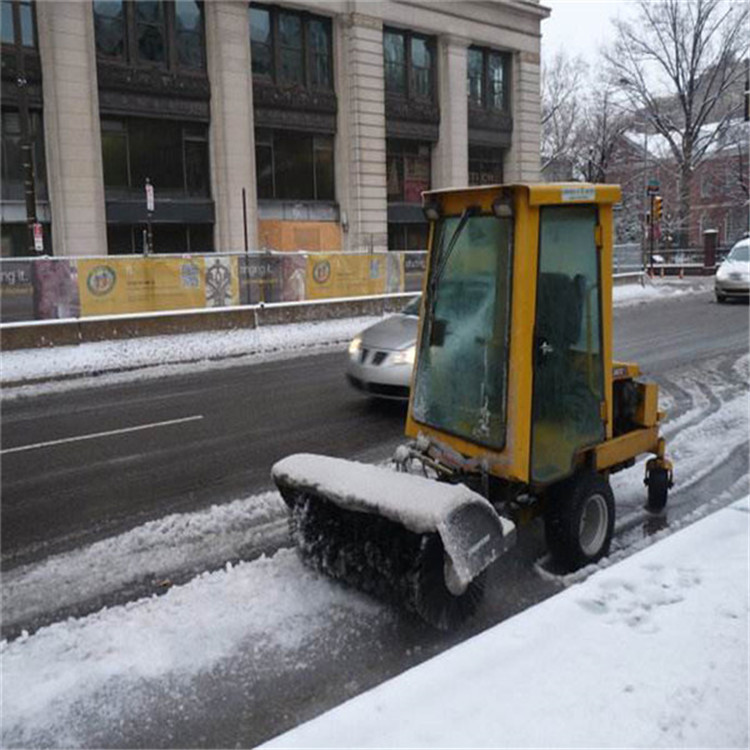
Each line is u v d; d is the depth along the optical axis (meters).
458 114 34.88
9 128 23.38
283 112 29.33
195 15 26.80
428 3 32.81
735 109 48.97
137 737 3.56
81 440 8.92
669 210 61.94
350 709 3.20
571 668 3.45
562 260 4.80
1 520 6.31
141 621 4.55
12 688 3.92
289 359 14.77
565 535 5.04
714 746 2.93
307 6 29.14
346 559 4.76
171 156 26.91
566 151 61.66
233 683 3.95
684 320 19.36
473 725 3.06
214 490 6.98
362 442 8.57
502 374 4.73
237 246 27.77
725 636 3.68
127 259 16.47
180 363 14.44
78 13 23.56
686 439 8.36
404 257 22.25
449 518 4.03
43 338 15.14
